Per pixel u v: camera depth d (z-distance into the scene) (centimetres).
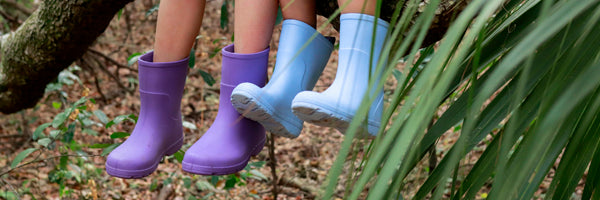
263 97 106
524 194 48
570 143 49
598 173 56
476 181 51
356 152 48
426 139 56
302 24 115
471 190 51
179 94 133
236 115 122
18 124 526
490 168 51
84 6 185
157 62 128
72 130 251
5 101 236
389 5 115
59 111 555
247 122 123
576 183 50
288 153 466
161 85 128
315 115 99
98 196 351
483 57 58
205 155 119
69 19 191
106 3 183
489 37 59
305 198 391
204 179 354
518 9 60
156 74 128
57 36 198
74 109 229
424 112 35
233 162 120
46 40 201
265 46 118
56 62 210
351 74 102
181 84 132
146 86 129
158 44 128
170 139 135
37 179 412
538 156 39
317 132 498
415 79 63
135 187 409
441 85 36
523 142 47
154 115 131
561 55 45
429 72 36
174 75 129
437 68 35
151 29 748
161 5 127
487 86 33
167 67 127
